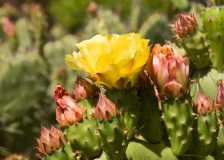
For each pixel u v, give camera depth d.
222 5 2.49
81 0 7.12
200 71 2.28
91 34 4.67
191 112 1.89
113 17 4.77
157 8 5.69
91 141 1.92
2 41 5.60
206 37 2.26
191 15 2.29
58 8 7.21
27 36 5.01
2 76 4.27
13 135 4.35
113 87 1.90
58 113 1.95
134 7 5.55
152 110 1.94
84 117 1.93
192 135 1.94
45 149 1.96
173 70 1.87
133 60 1.82
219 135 2.07
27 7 6.63
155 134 1.94
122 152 1.90
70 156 1.96
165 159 1.91
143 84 1.93
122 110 1.90
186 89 1.89
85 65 1.87
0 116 4.31
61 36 5.81
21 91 4.30
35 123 4.35
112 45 1.80
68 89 4.33
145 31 4.23
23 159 3.55
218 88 2.08
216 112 2.00
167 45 1.98
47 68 4.44
